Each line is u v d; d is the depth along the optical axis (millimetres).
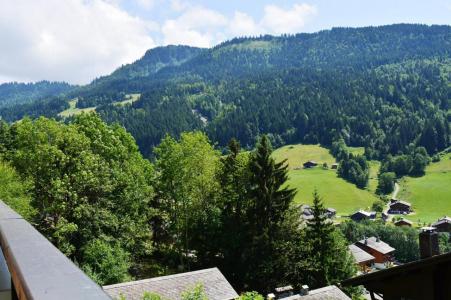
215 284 30156
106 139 41969
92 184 37656
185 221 46688
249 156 47469
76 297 979
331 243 45844
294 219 45531
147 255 49938
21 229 1924
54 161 37438
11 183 32719
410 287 13906
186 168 46031
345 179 183750
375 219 140750
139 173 43125
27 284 1104
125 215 41250
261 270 43281
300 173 192125
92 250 35281
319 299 28094
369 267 100375
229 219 45719
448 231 125125
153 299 19203
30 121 39156
